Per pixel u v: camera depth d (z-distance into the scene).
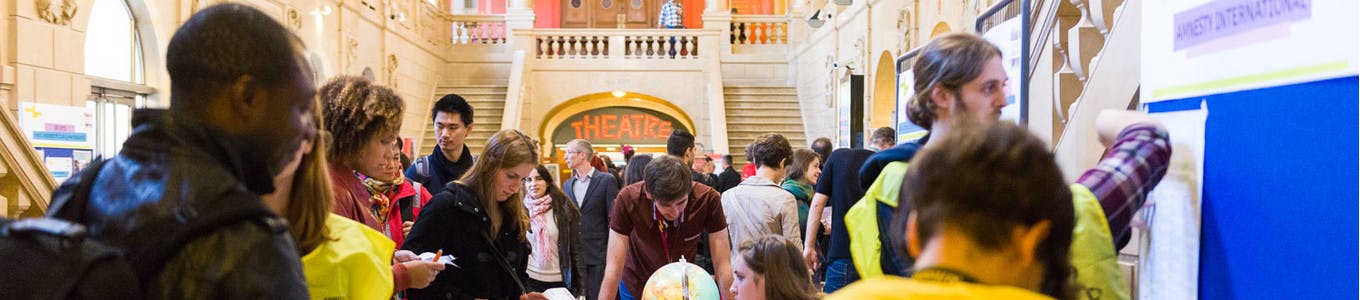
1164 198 1.85
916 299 1.05
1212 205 1.68
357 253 1.67
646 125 22.48
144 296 1.06
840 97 12.45
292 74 1.23
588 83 20.83
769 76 21.58
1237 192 1.59
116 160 1.17
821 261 5.98
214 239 1.09
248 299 1.09
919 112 1.93
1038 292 1.10
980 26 5.12
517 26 21.27
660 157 4.28
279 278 1.13
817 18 15.66
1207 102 1.69
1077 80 3.97
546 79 20.84
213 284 1.07
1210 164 1.68
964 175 1.08
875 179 1.94
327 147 1.75
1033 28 4.27
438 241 2.96
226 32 1.19
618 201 4.44
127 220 1.09
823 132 17.39
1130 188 1.57
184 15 10.60
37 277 1.00
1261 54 1.51
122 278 1.03
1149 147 1.64
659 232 4.41
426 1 20.05
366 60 15.91
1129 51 2.74
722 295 4.42
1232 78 1.60
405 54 18.27
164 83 10.24
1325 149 1.35
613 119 22.42
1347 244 1.30
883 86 13.45
